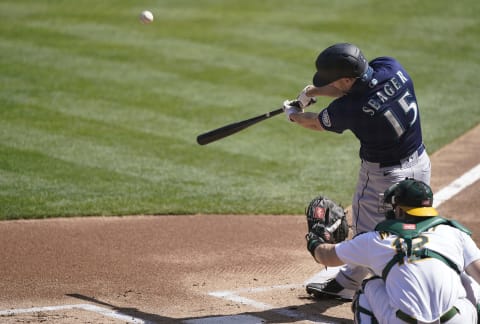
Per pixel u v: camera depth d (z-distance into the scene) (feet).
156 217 99.40
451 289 49.70
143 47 183.93
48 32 193.16
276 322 64.34
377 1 231.09
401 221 52.54
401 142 62.18
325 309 68.03
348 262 53.42
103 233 92.43
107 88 156.25
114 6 221.66
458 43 195.62
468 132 138.82
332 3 229.45
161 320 64.75
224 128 73.46
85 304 69.10
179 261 82.38
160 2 227.81
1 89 152.56
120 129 136.05
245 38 193.67
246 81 164.04
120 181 112.98
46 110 143.02
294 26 205.16
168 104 149.38
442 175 115.55
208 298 70.69
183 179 115.14
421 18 215.10
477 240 88.69
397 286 50.24
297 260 82.79
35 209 100.27
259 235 92.12
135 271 79.00
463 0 232.32
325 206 61.31
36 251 85.61
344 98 61.98
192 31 198.70
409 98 62.34
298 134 139.54
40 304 69.10
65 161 120.26
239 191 110.52
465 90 164.55
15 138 128.88
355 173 119.85
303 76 167.63
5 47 179.83
